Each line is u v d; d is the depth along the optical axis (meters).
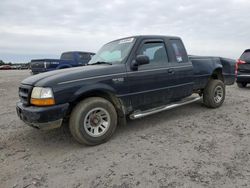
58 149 3.96
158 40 5.01
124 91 4.34
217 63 6.46
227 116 5.62
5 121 5.66
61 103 3.69
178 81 5.22
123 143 4.12
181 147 3.86
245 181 2.81
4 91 11.01
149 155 3.60
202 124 5.05
